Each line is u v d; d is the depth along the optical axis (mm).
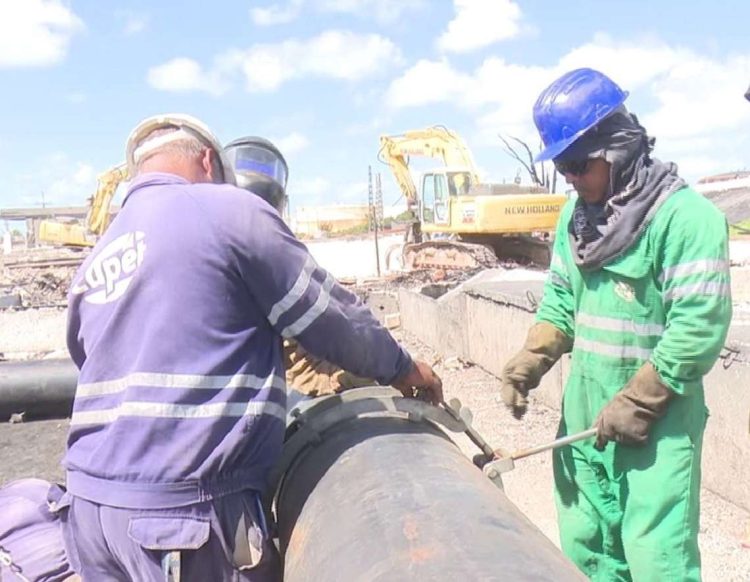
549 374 7727
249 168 3041
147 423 1896
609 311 2820
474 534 1604
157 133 2244
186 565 1921
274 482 2219
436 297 13250
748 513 5043
